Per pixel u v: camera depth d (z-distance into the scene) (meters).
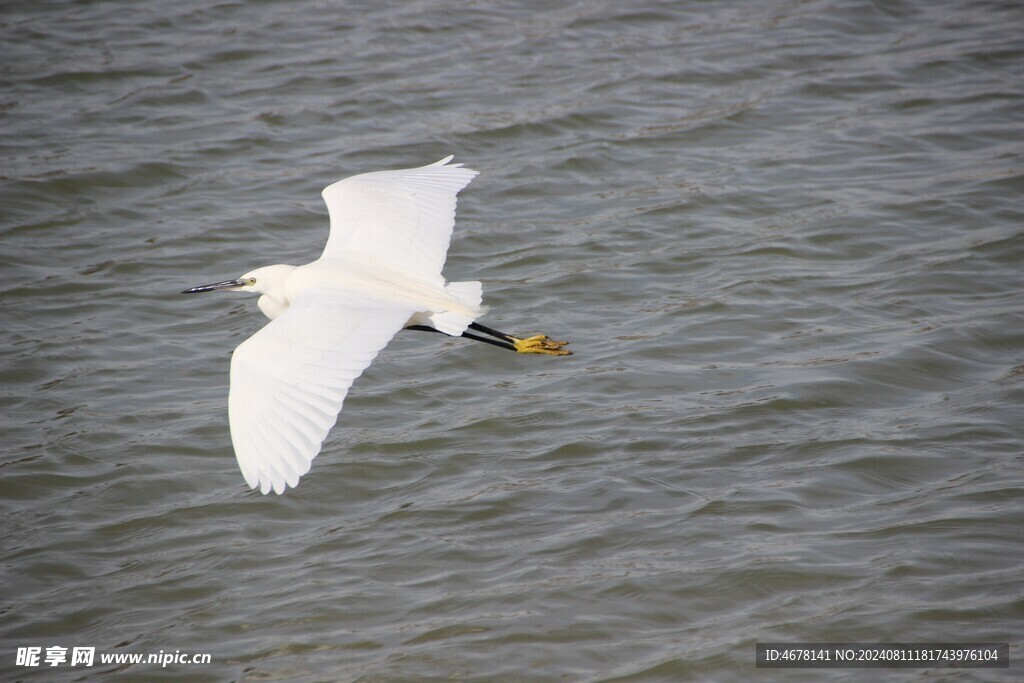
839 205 18.41
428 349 15.52
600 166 19.70
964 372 14.45
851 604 10.68
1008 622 10.39
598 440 13.37
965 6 25.30
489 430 13.67
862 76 22.42
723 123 20.91
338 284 8.88
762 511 12.01
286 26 24.33
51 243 17.84
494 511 12.23
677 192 18.91
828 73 22.58
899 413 13.70
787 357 14.87
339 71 22.48
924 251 17.09
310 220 18.34
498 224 18.17
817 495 12.24
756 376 14.47
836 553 11.34
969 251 17.00
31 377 14.92
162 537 12.16
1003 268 16.59
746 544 11.52
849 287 16.34
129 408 14.29
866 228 17.70
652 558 11.41
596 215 18.42
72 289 16.77
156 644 10.64
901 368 14.48
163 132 20.72
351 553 11.74
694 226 18.02
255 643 10.59
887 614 10.54
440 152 20.00
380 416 14.10
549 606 10.80
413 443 13.49
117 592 11.39
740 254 17.23
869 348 14.92
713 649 10.24
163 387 14.73
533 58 23.00
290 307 8.49
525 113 21.06
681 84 22.16
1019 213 17.94
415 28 24.16
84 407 14.31
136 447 13.53
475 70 22.55
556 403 14.11
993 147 20.00
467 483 12.76
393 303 8.72
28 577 11.62
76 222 18.34
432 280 9.27
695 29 24.28
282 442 7.60
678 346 15.17
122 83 22.25
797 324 15.55
